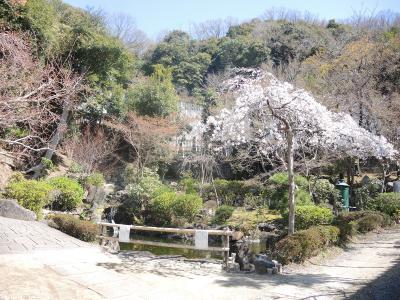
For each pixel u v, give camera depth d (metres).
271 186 11.94
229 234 5.72
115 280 4.29
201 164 15.12
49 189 9.62
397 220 10.29
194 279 4.69
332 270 5.50
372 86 14.16
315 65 16.69
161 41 32.22
